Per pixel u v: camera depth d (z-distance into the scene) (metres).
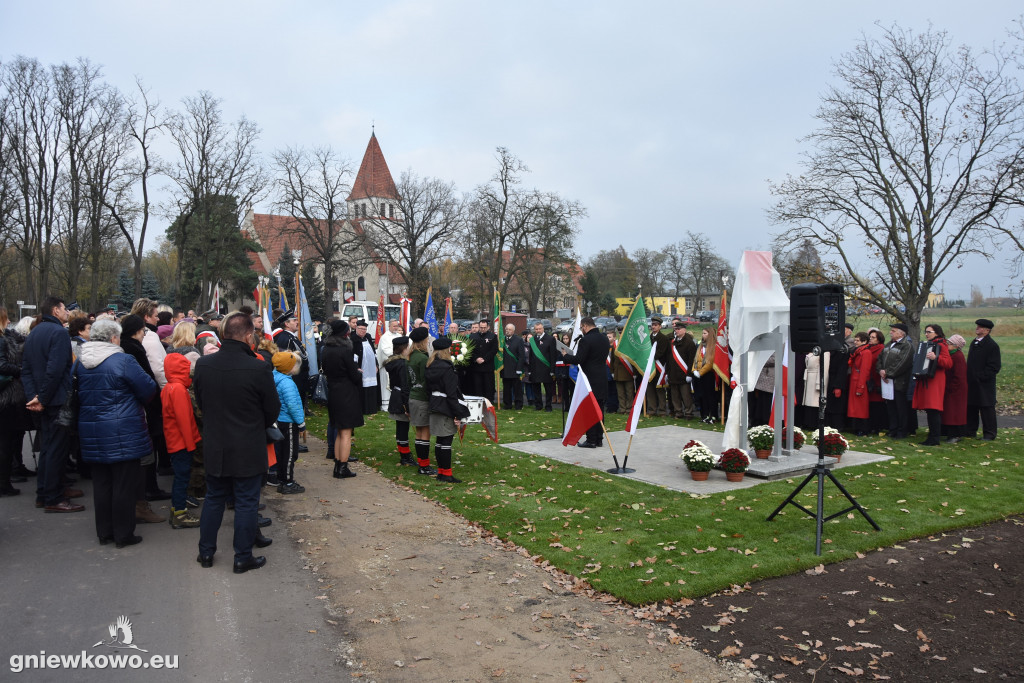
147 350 7.27
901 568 5.67
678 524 6.70
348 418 8.73
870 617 4.77
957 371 10.73
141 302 7.84
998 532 6.56
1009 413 15.55
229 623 4.69
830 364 11.84
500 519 6.98
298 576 5.56
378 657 4.25
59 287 46.00
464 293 61.09
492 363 14.66
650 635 4.53
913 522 6.72
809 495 7.70
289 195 47.66
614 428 12.70
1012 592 5.19
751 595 5.16
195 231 42.16
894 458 9.65
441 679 3.99
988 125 19.28
